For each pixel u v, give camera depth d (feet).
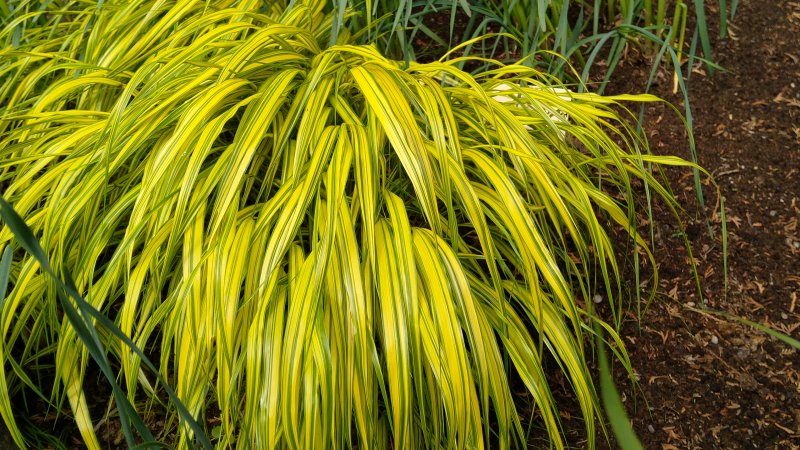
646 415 2.91
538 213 2.92
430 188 2.51
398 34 3.18
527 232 2.56
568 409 2.92
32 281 2.73
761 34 3.48
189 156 2.62
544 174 2.63
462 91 2.76
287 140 2.66
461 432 2.48
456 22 3.51
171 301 2.58
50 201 2.63
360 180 2.50
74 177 2.64
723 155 3.26
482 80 3.24
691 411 2.91
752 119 3.32
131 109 2.66
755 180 3.23
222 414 2.54
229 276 2.50
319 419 2.47
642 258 3.13
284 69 2.86
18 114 2.97
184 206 2.51
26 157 2.75
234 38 2.95
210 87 2.65
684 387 2.94
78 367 2.81
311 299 2.45
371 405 2.55
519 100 2.85
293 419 2.41
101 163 2.66
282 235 2.46
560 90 3.18
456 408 2.46
